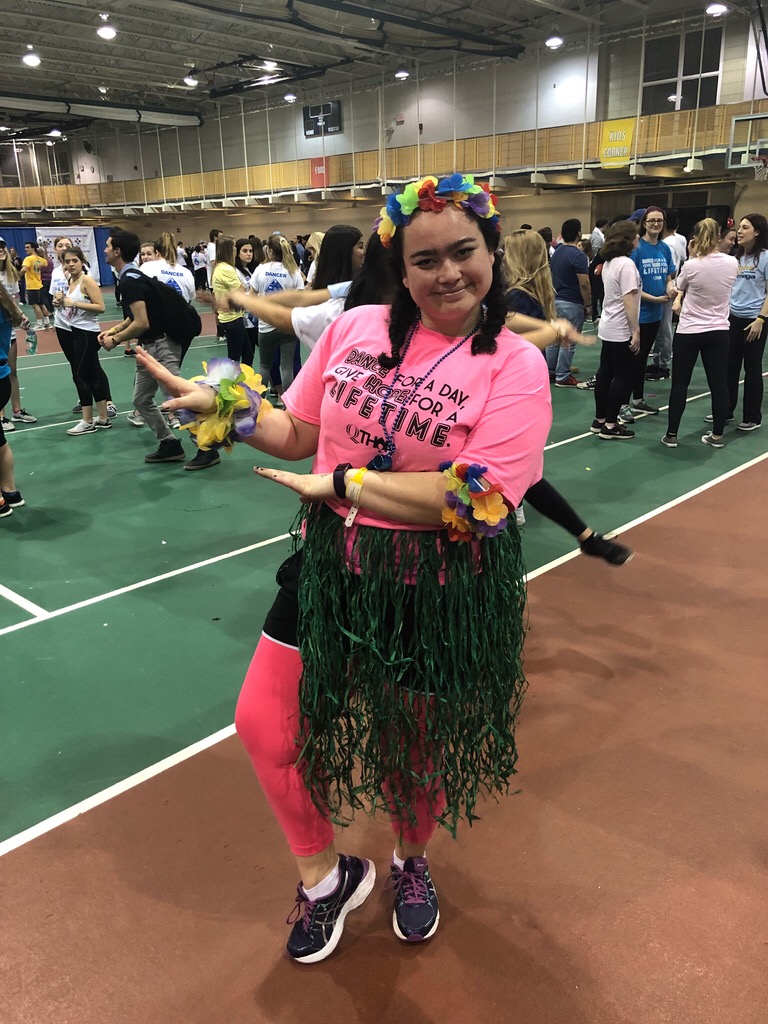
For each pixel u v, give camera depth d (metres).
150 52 21.06
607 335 5.98
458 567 1.44
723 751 2.54
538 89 20.19
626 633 3.29
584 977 1.78
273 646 1.60
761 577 3.79
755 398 6.28
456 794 1.63
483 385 1.37
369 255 2.21
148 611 3.55
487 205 1.30
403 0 17.80
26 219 34.25
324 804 1.72
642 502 4.84
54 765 2.51
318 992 1.76
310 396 1.59
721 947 1.84
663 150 17.59
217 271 7.18
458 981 1.78
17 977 1.79
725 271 5.44
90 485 5.44
